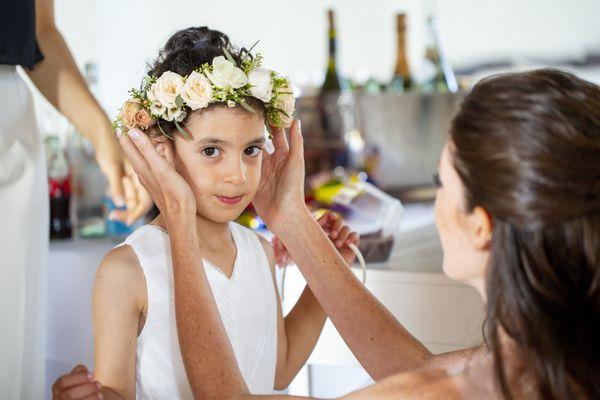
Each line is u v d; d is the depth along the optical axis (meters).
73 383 1.10
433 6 3.51
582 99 0.84
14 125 1.63
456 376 0.94
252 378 1.33
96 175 2.18
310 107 2.66
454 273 0.97
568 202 0.81
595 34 3.33
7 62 1.61
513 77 0.88
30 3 1.66
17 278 1.61
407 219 2.28
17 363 1.62
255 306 1.35
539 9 3.39
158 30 3.07
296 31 3.47
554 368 0.83
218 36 1.33
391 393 0.94
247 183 1.25
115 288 1.23
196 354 1.04
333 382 1.97
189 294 1.08
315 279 1.25
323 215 1.48
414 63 3.57
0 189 1.58
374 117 2.60
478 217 0.89
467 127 0.88
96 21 2.89
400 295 1.67
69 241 2.12
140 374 1.26
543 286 0.83
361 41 3.59
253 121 1.23
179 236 1.11
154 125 1.25
